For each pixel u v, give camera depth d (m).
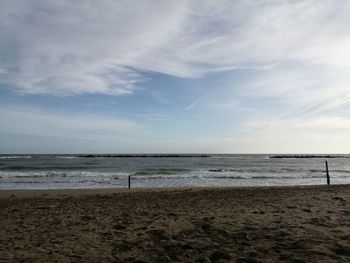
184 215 9.10
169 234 6.70
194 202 12.32
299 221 7.70
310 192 15.40
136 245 5.88
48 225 8.05
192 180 30.70
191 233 6.75
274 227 7.06
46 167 52.94
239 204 11.30
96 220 8.62
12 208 11.48
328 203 10.96
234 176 35.41
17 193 17.56
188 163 74.69
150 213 9.66
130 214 9.55
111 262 4.90
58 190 19.36
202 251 5.34
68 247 5.83
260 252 5.14
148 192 17.64
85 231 7.23
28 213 10.16
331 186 20.44
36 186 25.05
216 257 4.96
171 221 8.20
